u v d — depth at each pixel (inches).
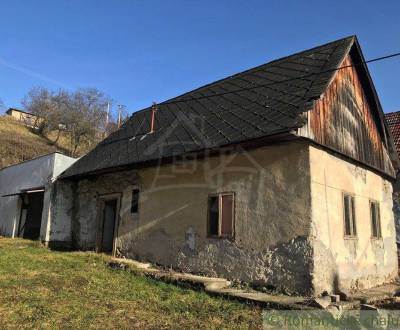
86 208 558.6
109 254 493.0
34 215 631.8
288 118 329.7
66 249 564.7
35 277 337.1
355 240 382.0
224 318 249.0
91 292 298.2
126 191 487.2
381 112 481.4
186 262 392.5
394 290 375.9
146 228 445.7
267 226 337.4
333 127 373.7
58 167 585.3
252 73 516.7
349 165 401.7
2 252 469.1
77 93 2011.6
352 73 448.5
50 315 235.6
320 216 326.3
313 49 470.3
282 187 335.3
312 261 305.9
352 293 348.2
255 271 336.2
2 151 1346.0
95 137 1924.2
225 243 363.6
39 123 1924.2
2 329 208.8
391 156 516.4
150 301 283.3
